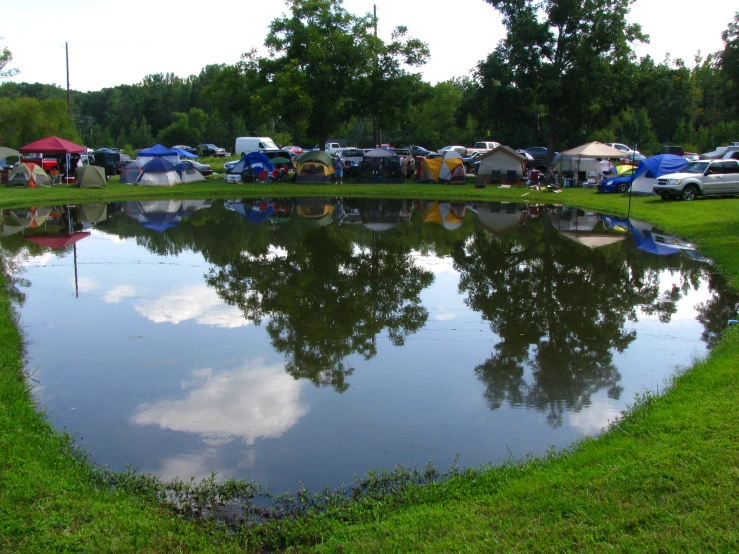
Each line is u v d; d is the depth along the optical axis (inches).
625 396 320.2
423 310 488.1
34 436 264.5
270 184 1593.3
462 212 1122.0
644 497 193.6
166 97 4141.2
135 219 1021.8
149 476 247.1
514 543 178.1
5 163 1695.4
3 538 186.9
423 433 284.8
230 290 553.0
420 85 1631.4
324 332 434.6
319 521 213.6
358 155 1835.6
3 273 617.3
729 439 222.7
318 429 289.4
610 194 1289.4
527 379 346.9
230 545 201.2
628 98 1505.9
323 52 1541.6
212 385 340.8
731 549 163.5
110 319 463.5
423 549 181.5
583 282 570.3
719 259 638.5
